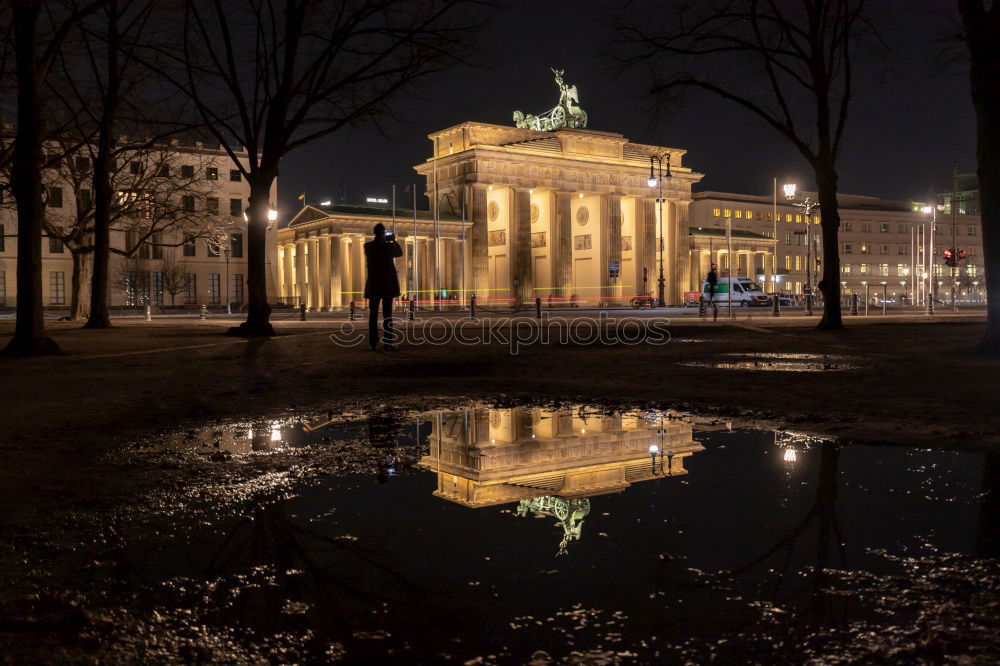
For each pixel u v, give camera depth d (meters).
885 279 131.88
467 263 86.19
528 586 2.65
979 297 132.00
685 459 4.96
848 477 4.39
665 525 3.40
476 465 4.84
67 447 5.64
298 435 6.11
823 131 23.09
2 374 11.72
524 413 7.20
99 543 3.29
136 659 2.18
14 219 72.94
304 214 86.56
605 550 3.04
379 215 83.62
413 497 4.01
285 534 3.35
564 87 95.25
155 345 19.19
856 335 21.67
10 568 2.97
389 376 10.91
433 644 2.23
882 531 3.29
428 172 93.06
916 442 5.53
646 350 16.19
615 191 92.06
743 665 2.06
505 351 16.05
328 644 2.25
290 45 22.23
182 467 4.90
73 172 39.41
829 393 8.49
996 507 3.70
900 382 9.55
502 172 85.12
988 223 13.59
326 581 2.75
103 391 9.35
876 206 132.75
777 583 2.66
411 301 41.75
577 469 4.68
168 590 2.70
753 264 106.69
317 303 86.06
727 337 21.25
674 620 2.36
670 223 97.62
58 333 26.72
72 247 41.06
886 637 2.23
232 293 81.25
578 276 96.75
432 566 2.87
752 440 5.66
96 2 16.61
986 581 2.67
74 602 2.61
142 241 41.59
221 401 8.30
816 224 125.44
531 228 95.00
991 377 10.04
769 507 3.71
